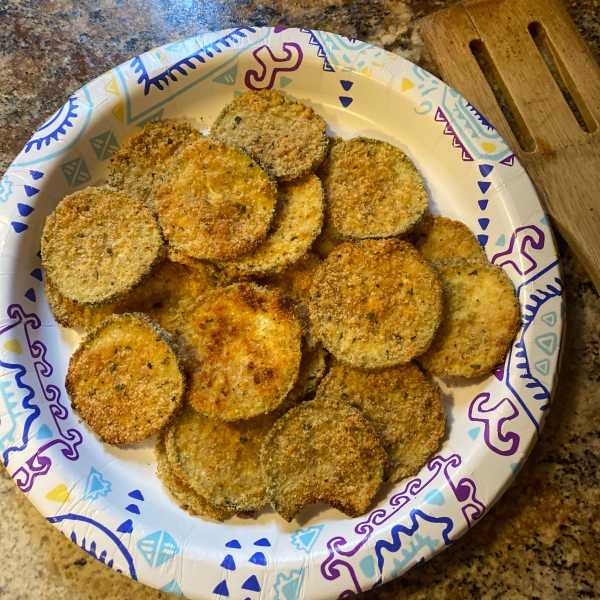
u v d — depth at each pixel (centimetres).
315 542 23
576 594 23
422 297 25
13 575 24
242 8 33
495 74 31
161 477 24
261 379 24
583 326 27
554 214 27
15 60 32
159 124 28
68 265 26
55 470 23
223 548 23
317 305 25
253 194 26
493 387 25
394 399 25
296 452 23
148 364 24
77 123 28
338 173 27
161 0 33
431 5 32
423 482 24
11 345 25
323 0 33
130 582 24
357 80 28
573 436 25
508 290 25
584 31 32
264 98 28
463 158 27
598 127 29
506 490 24
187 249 25
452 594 23
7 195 26
